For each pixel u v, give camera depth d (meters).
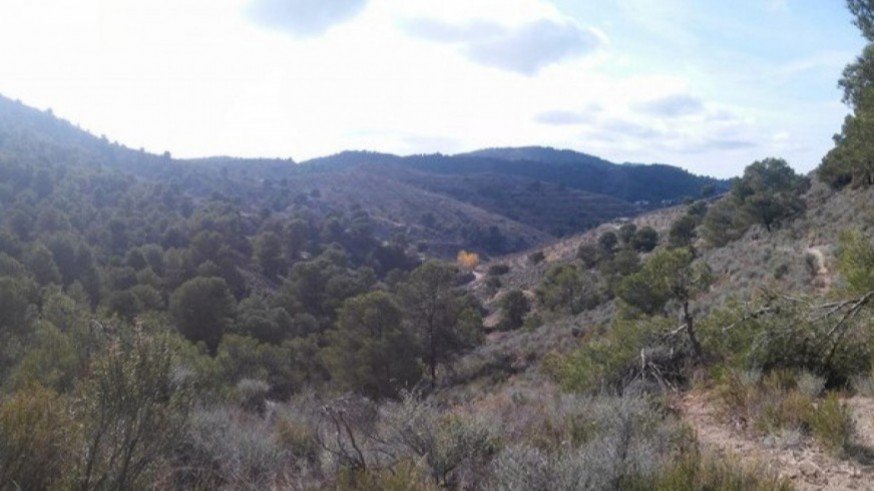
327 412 6.72
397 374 27.66
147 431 4.61
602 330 25.34
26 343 13.25
